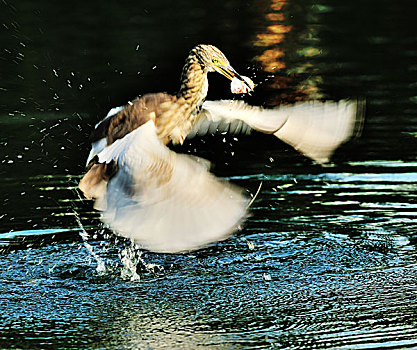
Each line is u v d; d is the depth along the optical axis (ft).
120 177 28.73
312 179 47.85
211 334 29.48
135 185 27.94
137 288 34.22
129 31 86.17
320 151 30.78
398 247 38.09
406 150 52.54
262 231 40.47
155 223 26.27
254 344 28.48
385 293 32.83
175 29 86.94
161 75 71.61
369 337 28.78
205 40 82.07
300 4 98.73
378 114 60.03
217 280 34.88
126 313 31.63
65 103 64.85
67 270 36.24
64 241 39.70
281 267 36.11
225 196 26.45
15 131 57.72
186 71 35.50
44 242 39.52
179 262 37.06
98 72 72.13
